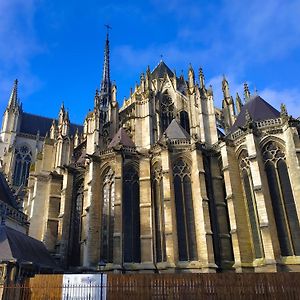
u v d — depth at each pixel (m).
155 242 41.75
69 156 58.34
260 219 35.69
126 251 41.50
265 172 38.91
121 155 45.38
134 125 55.72
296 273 26.78
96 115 55.47
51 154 59.00
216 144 45.97
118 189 43.19
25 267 32.78
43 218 53.09
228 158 41.91
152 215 43.09
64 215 47.97
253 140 39.38
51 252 47.97
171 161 44.50
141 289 27.30
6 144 93.12
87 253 42.09
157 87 62.59
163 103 61.66
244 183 41.03
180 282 27.34
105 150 48.25
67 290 27.27
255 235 38.00
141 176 45.56
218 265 39.38
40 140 99.50
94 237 43.09
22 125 101.25
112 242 42.59
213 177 44.50
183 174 44.41
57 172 55.28
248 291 26.58
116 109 59.75
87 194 47.56
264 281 26.80
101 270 40.22
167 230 39.94
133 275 27.75
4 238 33.16
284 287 26.44
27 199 61.84
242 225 38.78
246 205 40.03
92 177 46.12
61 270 40.41
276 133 39.75
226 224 41.94
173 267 38.06
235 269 37.16
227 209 42.81
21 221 45.34
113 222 43.53
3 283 28.44
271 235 34.56
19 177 92.25
